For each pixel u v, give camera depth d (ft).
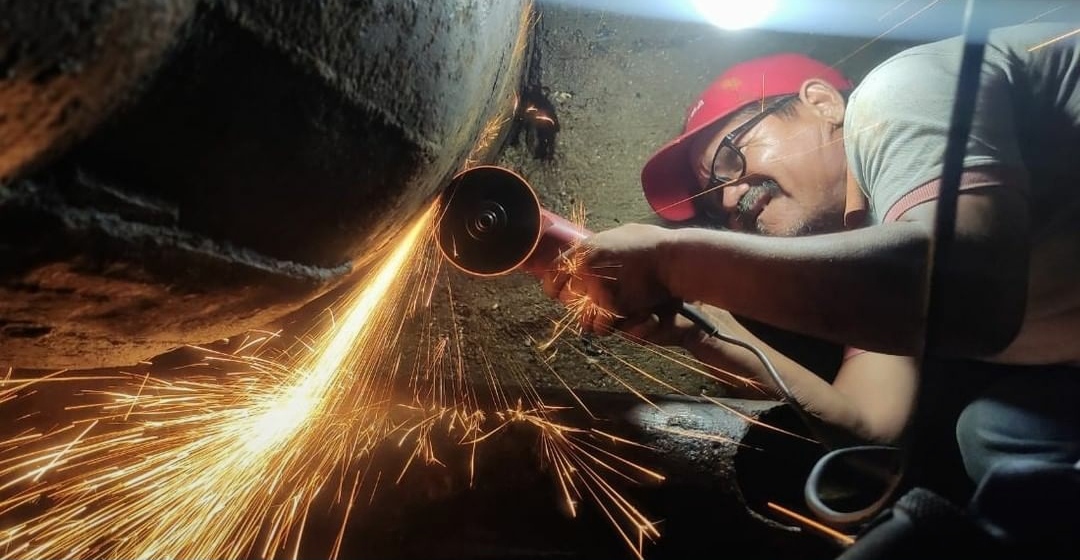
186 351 5.20
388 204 3.32
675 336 5.19
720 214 6.09
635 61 6.96
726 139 5.84
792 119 5.77
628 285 4.37
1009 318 3.48
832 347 6.09
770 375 5.22
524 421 4.65
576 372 6.30
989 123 3.53
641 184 6.67
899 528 2.97
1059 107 3.66
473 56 3.51
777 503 5.07
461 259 4.33
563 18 7.00
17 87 1.94
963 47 3.35
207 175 2.60
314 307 5.82
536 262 4.47
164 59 2.25
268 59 2.46
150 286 2.76
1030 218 3.56
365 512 4.45
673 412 4.83
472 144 4.61
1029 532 2.89
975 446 4.26
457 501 4.50
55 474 4.48
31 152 2.14
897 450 4.15
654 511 4.63
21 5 1.81
